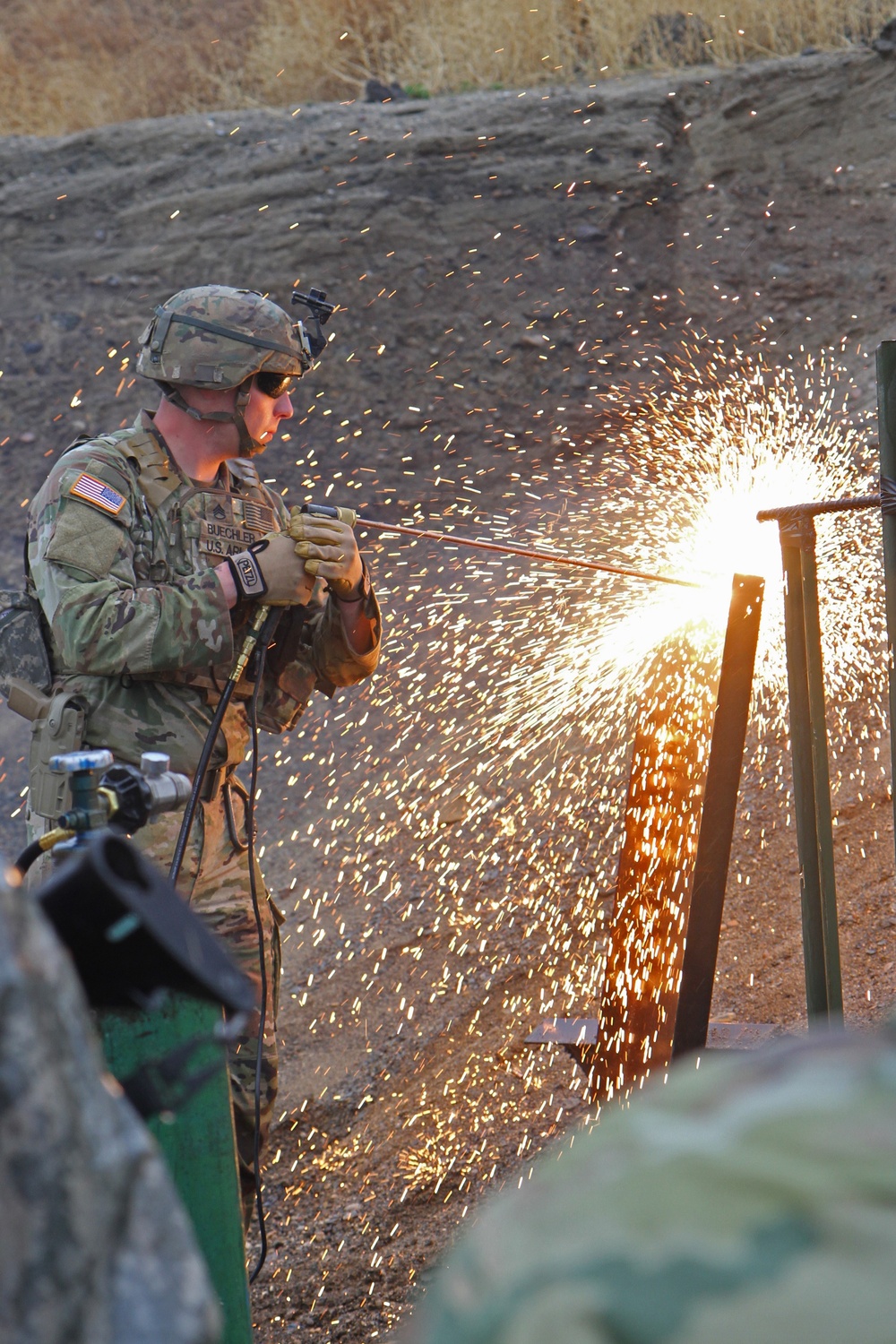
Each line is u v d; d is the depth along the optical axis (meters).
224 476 6.04
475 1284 0.98
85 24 21.80
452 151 16.61
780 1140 1.00
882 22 16.12
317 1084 7.96
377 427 14.34
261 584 5.55
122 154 17.89
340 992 8.72
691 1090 1.13
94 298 16.23
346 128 17.38
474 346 14.75
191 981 2.01
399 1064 7.90
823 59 15.89
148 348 5.86
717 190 15.23
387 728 11.09
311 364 6.04
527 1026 7.76
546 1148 6.73
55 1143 1.34
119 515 5.61
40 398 15.36
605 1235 0.95
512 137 16.53
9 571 13.73
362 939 9.11
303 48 19.75
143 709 5.55
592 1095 5.85
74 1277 1.32
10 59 21.25
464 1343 0.93
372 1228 6.57
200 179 17.23
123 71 20.94
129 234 16.86
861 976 6.81
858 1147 0.98
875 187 14.54
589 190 15.72
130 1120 1.47
